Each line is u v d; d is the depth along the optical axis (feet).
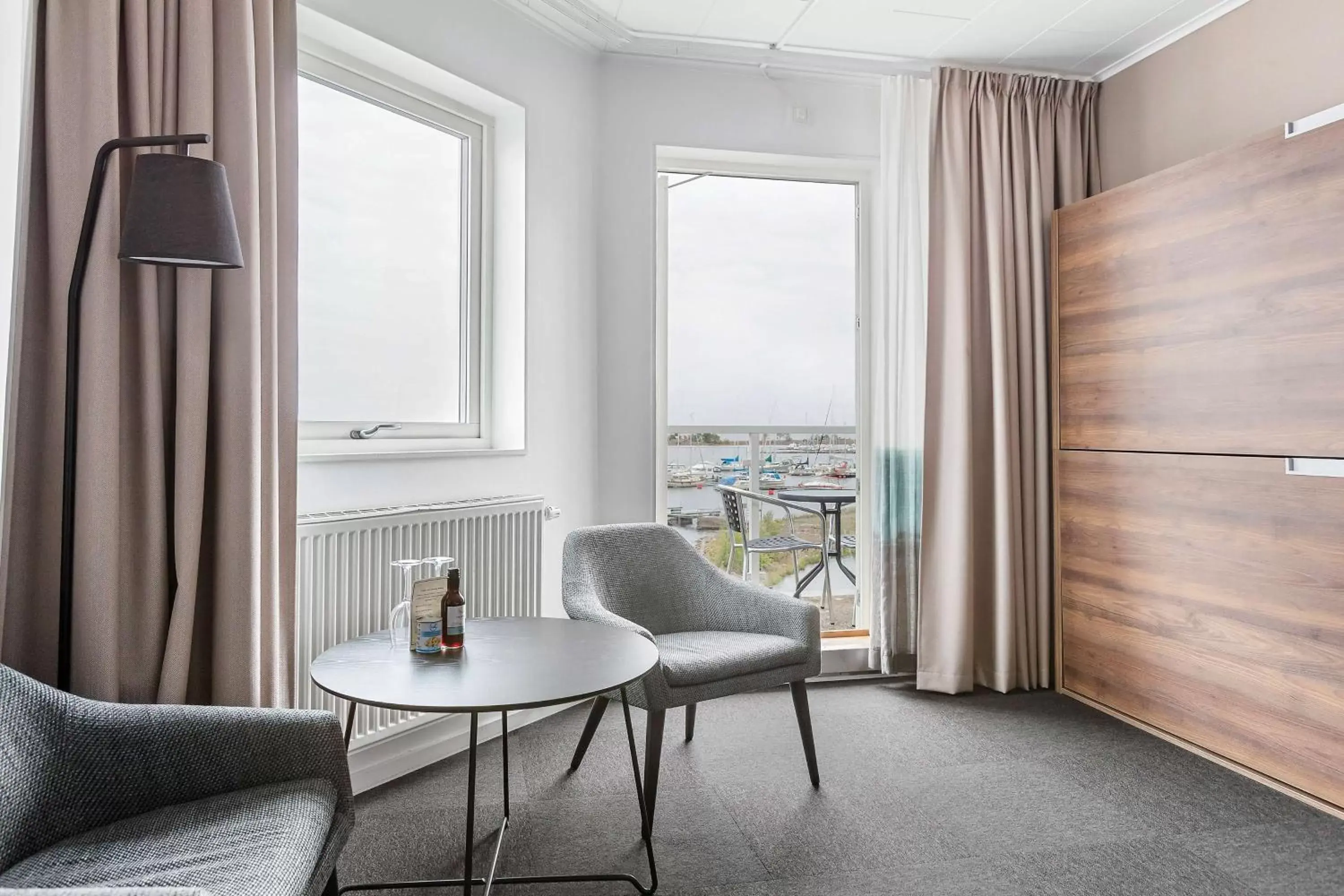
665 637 8.32
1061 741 9.18
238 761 4.83
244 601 6.04
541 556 9.68
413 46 8.59
